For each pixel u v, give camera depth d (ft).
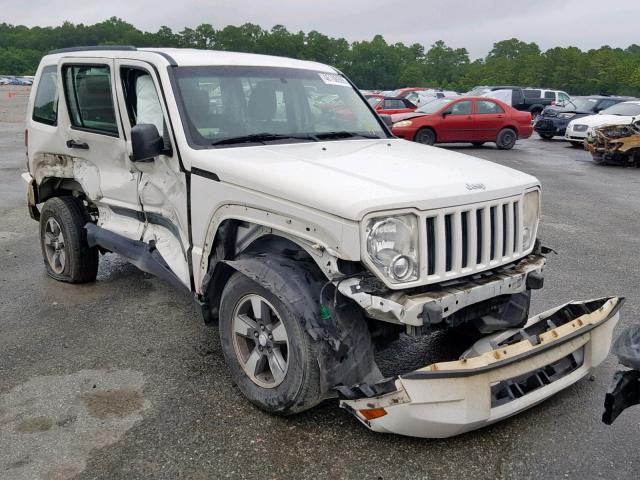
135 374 13.80
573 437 11.34
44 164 19.16
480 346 12.29
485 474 10.32
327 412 12.16
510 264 12.25
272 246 12.36
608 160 53.83
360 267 10.51
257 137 14.20
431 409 9.96
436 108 65.05
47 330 16.26
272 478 10.22
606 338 12.01
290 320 10.88
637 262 23.40
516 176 12.75
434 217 10.61
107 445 11.11
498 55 469.98
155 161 14.46
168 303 18.22
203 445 11.09
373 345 11.44
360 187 10.63
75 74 17.06
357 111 16.88
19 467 10.48
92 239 17.79
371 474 10.31
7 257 23.00
